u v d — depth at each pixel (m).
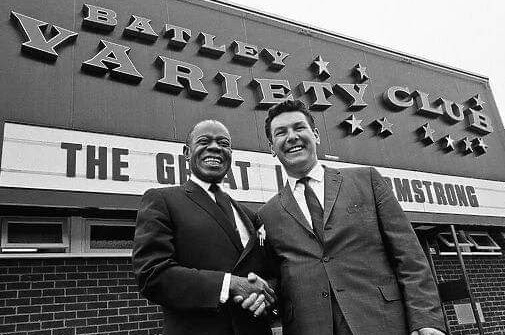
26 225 4.56
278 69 6.79
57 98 4.81
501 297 7.68
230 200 2.55
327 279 2.29
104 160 4.79
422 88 8.37
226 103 5.97
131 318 4.77
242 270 2.22
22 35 4.93
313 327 2.22
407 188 7.01
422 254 2.30
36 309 4.34
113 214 4.79
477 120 8.54
